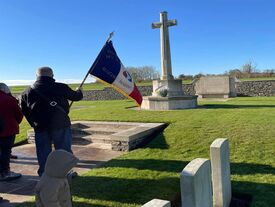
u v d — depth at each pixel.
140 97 6.97
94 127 10.71
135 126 10.08
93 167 7.13
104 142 9.43
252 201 5.12
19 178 6.57
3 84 6.39
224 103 16.62
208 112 11.78
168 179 5.92
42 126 5.87
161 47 14.85
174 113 11.94
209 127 9.09
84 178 6.11
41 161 5.95
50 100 5.82
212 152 4.88
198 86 24.20
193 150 7.62
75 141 9.80
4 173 6.41
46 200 3.11
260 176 6.02
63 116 5.93
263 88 24.94
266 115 10.56
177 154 7.43
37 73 6.00
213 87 23.73
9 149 6.39
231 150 7.45
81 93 6.21
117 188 5.57
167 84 14.36
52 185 3.12
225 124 9.30
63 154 3.17
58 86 5.92
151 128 9.29
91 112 13.80
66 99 6.02
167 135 8.75
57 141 5.94
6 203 5.27
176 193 5.38
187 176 3.73
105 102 22.83
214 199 4.91
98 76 6.32
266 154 7.05
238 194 5.47
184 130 9.01
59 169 3.12
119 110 13.88
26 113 5.96
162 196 5.23
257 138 7.93
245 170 6.35
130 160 7.13
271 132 8.28
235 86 24.48
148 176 6.09
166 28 14.76
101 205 4.93
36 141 5.97
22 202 5.23
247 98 21.14
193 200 3.72
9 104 6.28
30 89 5.92
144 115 11.82
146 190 5.46
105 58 6.38
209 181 4.31
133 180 5.92
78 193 5.39
